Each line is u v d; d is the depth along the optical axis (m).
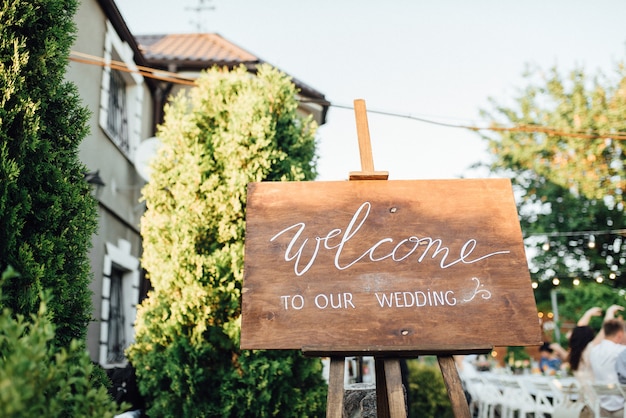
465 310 3.06
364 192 3.35
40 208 3.39
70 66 6.76
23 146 3.25
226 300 4.82
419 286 3.11
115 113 8.80
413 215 3.30
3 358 2.25
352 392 4.58
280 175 5.22
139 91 9.43
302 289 3.07
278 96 5.54
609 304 9.69
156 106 10.34
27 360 1.91
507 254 3.23
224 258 4.87
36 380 2.04
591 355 6.25
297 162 5.38
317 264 3.14
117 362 8.13
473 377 9.23
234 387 4.71
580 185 12.18
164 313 4.86
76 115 3.79
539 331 3.03
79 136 3.77
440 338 2.99
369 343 2.96
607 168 11.79
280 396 4.77
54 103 3.69
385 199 3.33
